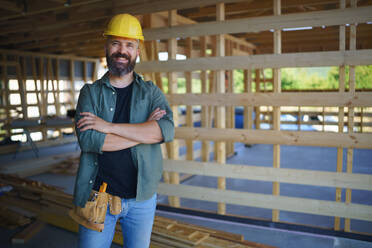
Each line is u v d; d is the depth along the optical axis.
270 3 4.77
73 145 9.25
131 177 1.70
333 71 18.78
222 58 3.62
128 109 1.76
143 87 1.78
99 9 4.53
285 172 3.48
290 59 3.32
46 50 9.11
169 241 2.96
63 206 3.73
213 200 3.84
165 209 4.19
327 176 3.33
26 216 3.86
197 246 2.85
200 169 3.89
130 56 1.67
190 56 5.47
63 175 6.34
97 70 11.05
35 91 9.08
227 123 7.45
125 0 4.09
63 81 10.07
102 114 1.73
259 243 3.12
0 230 3.67
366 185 3.20
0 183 4.71
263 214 4.02
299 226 3.52
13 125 7.04
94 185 1.71
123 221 1.80
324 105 3.26
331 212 3.34
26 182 4.48
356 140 3.19
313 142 3.35
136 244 1.80
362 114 8.09
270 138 3.52
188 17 5.41
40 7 4.45
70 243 3.33
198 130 3.89
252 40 8.05
